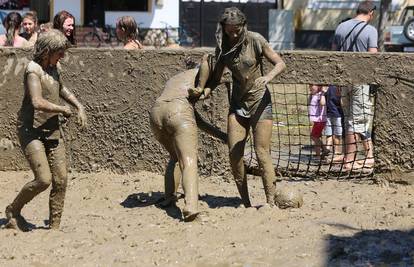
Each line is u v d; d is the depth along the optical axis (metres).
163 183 10.71
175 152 8.88
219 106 10.66
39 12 29.27
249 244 7.62
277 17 30.09
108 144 11.22
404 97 10.43
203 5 29.70
